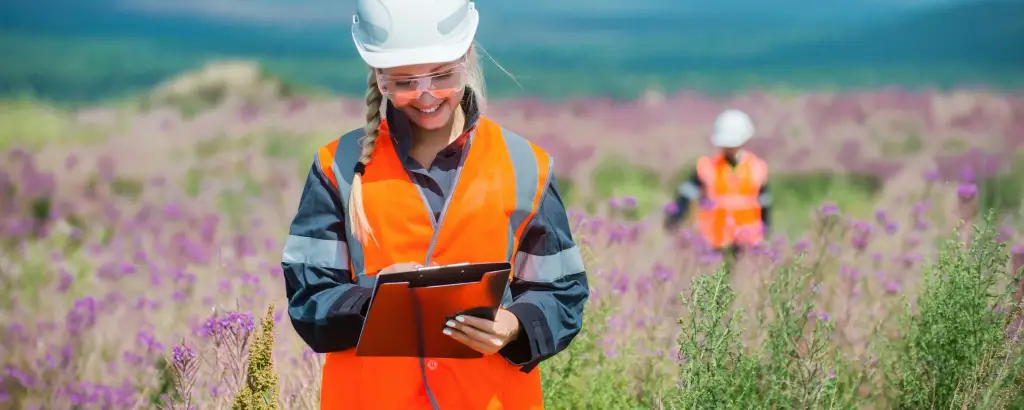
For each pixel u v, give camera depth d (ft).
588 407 17.38
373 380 10.57
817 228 21.97
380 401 10.54
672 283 21.36
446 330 10.03
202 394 16.60
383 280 9.64
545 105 111.65
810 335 16.67
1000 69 172.65
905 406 15.57
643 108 109.19
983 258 15.40
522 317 10.46
